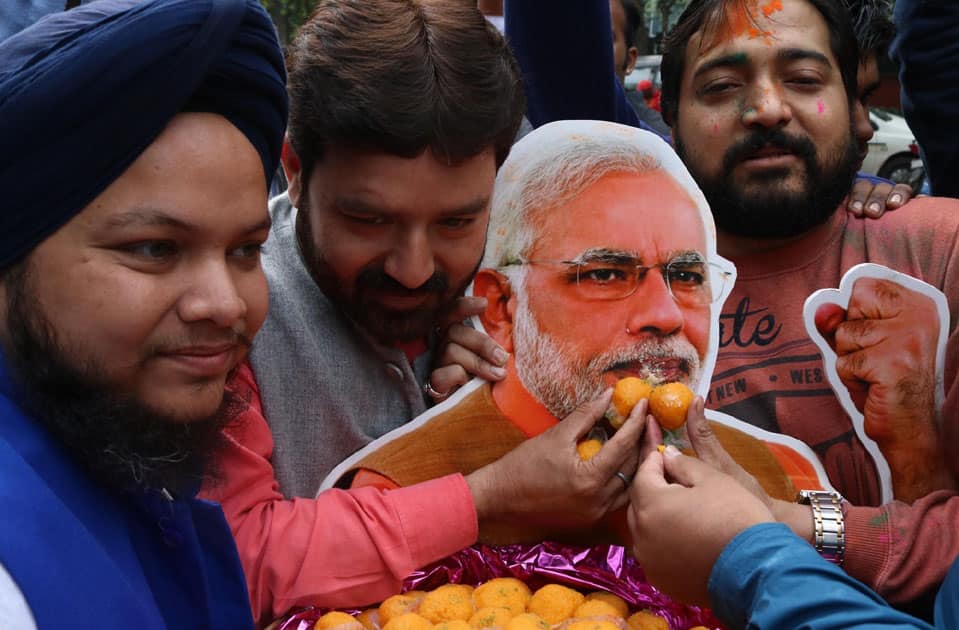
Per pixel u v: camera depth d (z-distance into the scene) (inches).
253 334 33.1
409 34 37.0
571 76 53.1
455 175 38.3
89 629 27.1
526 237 47.7
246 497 42.6
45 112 26.5
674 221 47.7
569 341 47.9
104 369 28.8
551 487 44.2
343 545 42.0
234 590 36.4
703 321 47.9
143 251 28.6
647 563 38.3
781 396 48.6
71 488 30.0
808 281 49.9
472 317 48.0
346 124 36.4
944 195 58.3
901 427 46.9
